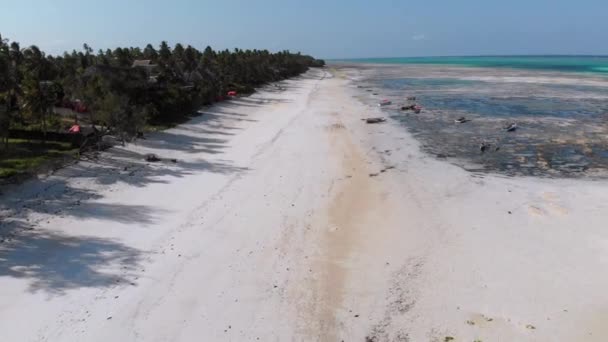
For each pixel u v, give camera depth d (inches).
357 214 1033.5
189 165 1374.3
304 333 631.8
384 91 3713.1
